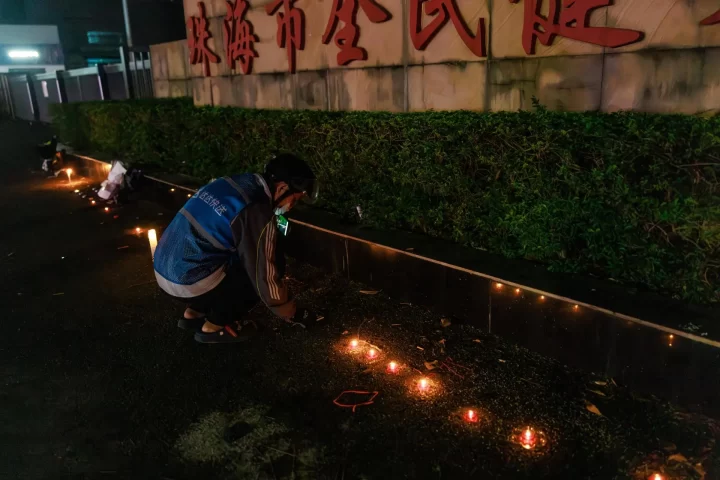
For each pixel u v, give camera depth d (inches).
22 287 212.4
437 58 213.0
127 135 404.2
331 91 264.1
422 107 223.8
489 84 197.5
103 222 302.4
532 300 143.3
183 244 129.2
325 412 127.7
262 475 109.1
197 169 319.3
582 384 132.6
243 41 306.0
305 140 237.5
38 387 142.6
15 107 1003.9
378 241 186.5
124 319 180.1
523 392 131.2
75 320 180.7
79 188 398.0
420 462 111.1
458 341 155.3
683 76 150.4
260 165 267.7
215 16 327.0
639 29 156.3
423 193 189.5
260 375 143.9
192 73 359.9
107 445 119.8
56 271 228.8
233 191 127.3
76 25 1133.1
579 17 167.3
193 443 119.4
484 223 171.5
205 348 158.9
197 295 135.6
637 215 135.5
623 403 124.6
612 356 130.3
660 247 134.0
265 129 260.5
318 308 179.6
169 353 157.0
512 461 110.0
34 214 328.8
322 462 112.1
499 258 167.0
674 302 131.0
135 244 259.9
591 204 142.6
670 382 121.5
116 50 1168.8
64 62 1134.4
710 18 142.6
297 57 277.0
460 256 169.3
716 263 125.8
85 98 687.1
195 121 316.5
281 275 145.1
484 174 171.5
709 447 110.2
